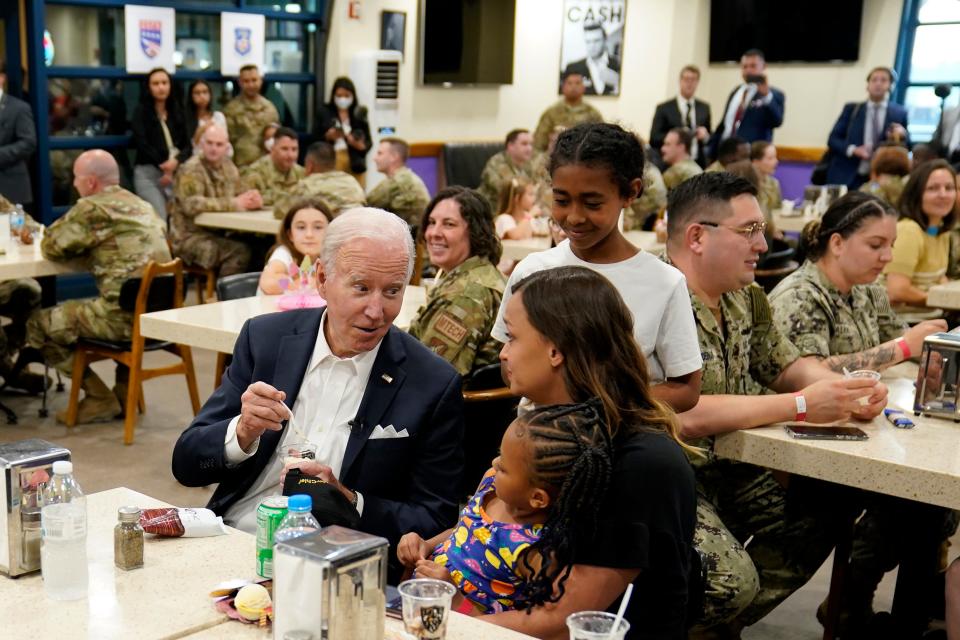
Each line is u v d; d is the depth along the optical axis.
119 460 4.29
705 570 1.90
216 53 8.23
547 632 1.57
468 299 2.96
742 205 2.32
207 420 2.19
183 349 4.68
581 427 1.55
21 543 1.58
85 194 4.54
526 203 5.96
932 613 2.83
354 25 8.98
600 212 2.07
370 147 8.90
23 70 7.14
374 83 8.94
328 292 2.09
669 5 10.94
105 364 5.87
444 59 9.70
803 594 3.33
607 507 1.58
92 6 7.36
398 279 2.06
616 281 2.15
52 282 5.08
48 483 1.59
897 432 2.36
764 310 2.57
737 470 2.60
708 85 11.03
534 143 9.49
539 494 1.57
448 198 3.06
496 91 10.34
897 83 9.97
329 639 1.28
